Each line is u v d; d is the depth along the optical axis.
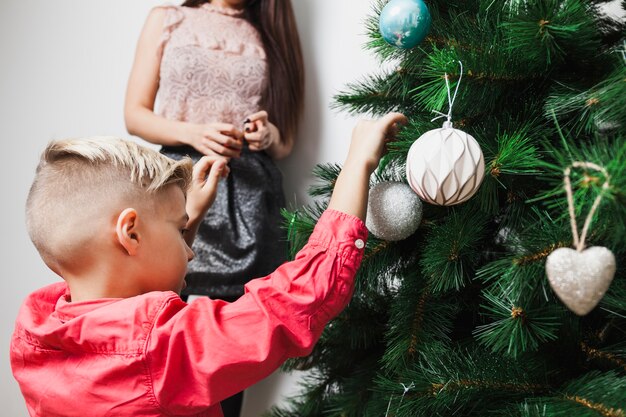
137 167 0.73
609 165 0.50
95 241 0.71
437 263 0.73
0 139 1.77
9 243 1.77
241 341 0.64
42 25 1.72
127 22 1.65
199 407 0.66
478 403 0.75
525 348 0.66
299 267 0.66
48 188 0.73
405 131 0.75
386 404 0.83
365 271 0.84
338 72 1.49
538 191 0.77
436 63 0.71
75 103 1.70
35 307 0.76
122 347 0.66
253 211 1.34
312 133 1.51
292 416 1.08
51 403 0.69
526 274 0.64
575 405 0.63
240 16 1.44
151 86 1.40
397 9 0.70
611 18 0.83
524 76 0.74
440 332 0.81
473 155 0.64
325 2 1.49
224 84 1.36
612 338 0.76
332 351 1.03
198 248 1.32
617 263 0.68
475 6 0.83
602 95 0.60
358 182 0.69
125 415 0.66
